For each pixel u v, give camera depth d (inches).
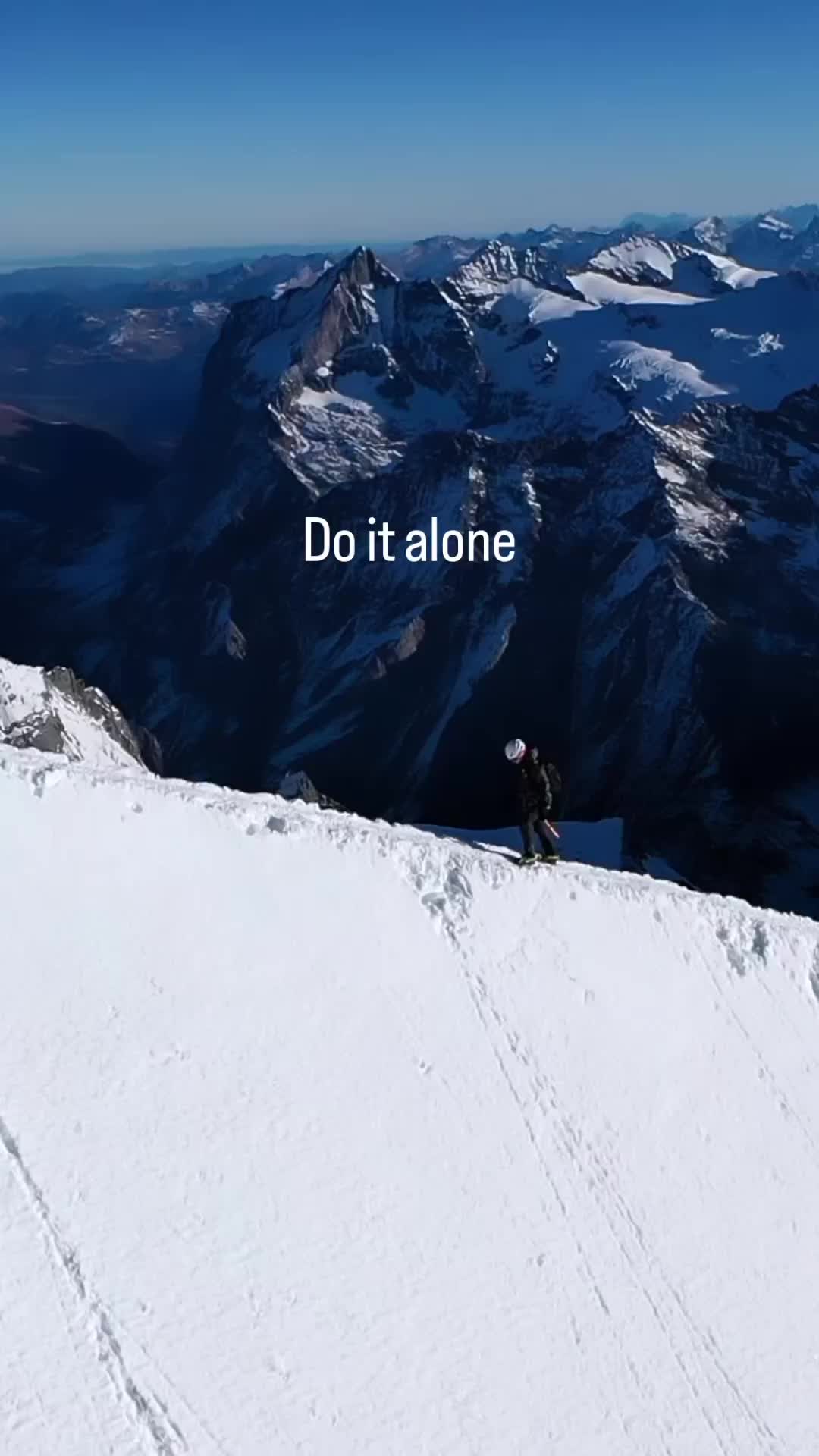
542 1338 582.2
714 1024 806.5
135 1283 511.2
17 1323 482.0
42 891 645.9
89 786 708.0
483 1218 619.2
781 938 880.9
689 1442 575.8
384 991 701.9
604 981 785.6
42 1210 519.8
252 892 708.0
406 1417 520.1
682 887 914.7
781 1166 743.7
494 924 773.9
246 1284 533.0
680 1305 632.4
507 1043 715.4
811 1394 625.9
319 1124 613.6
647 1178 688.4
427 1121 647.1
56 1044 584.1
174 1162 562.3
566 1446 544.7
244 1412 490.3
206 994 644.1
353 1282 557.3
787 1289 674.2
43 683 3316.9
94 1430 462.3
